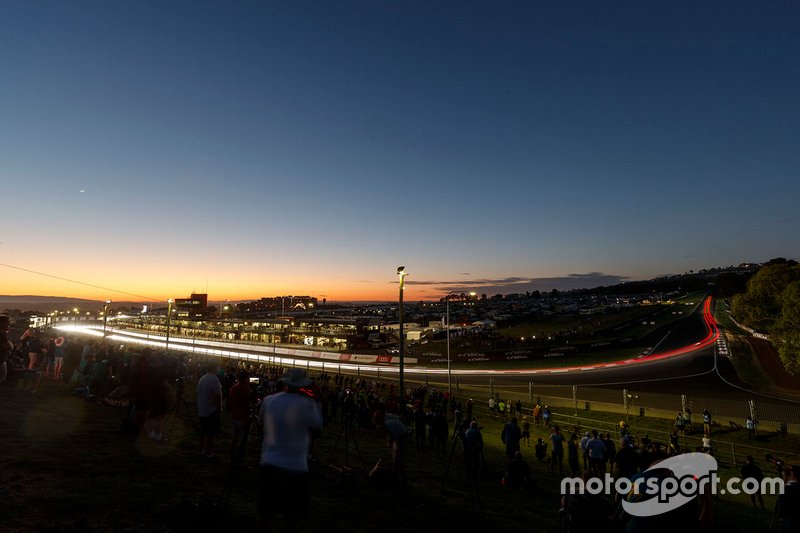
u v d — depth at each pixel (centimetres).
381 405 2017
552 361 7406
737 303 7588
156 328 18625
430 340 11081
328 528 626
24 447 805
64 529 507
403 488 928
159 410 991
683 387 4906
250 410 868
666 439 2772
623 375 5944
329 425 2002
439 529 708
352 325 13675
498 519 831
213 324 15888
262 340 13262
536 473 1656
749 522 1343
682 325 12044
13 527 493
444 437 1694
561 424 3192
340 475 873
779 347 4103
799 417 3014
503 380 5991
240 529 554
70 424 1036
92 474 707
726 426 3009
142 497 631
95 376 1472
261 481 396
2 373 1294
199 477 761
